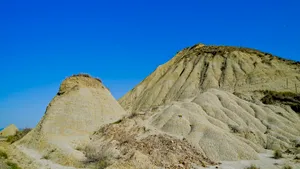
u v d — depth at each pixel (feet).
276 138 150.30
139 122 154.20
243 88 284.20
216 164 112.68
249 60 344.08
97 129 160.76
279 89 262.67
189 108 165.68
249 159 120.88
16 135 205.67
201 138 132.26
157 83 359.46
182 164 108.37
